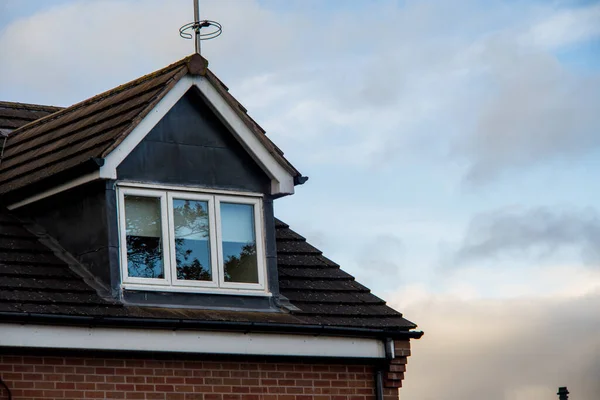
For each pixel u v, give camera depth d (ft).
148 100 63.82
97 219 62.80
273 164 67.56
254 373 65.00
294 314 66.59
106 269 61.93
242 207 67.21
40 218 65.98
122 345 59.93
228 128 66.64
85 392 59.41
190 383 62.69
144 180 63.87
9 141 72.38
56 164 64.49
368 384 68.95
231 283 65.62
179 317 61.62
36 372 58.23
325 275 71.92
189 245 64.85
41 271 61.67
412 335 69.36
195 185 65.41
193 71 65.21
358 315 68.95
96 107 68.44
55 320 57.88
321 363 67.51
